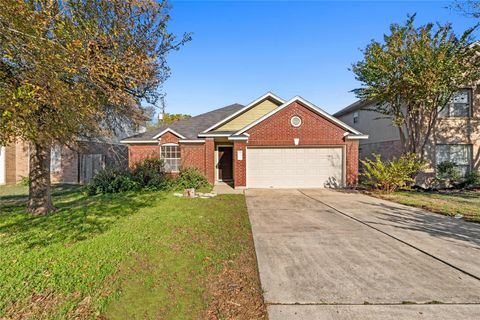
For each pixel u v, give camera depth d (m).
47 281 3.37
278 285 3.32
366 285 3.31
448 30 10.64
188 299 3.03
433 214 7.37
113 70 4.37
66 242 4.84
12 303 2.92
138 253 4.32
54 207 7.91
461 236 5.32
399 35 11.09
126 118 8.97
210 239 5.09
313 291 3.17
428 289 3.21
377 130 16.38
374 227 6.03
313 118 13.20
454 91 11.42
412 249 4.58
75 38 3.73
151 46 6.81
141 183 12.48
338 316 2.69
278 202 9.31
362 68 12.28
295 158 13.31
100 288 3.23
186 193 11.11
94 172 15.92
